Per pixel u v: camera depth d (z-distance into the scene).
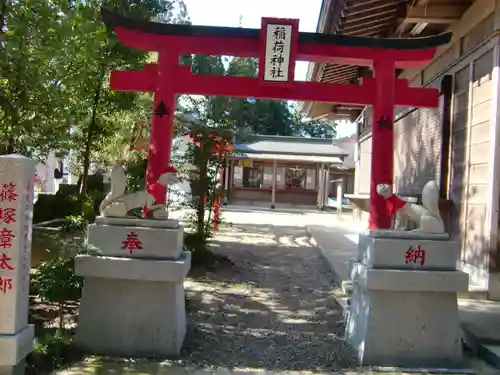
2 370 3.33
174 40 5.82
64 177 20.62
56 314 5.47
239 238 13.52
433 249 4.55
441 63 8.45
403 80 6.40
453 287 4.45
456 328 4.55
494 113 6.30
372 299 4.55
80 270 4.46
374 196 5.87
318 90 6.14
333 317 6.11
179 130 9.27
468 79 7.23
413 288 4.43
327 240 12.80
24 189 3.44
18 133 5.02
